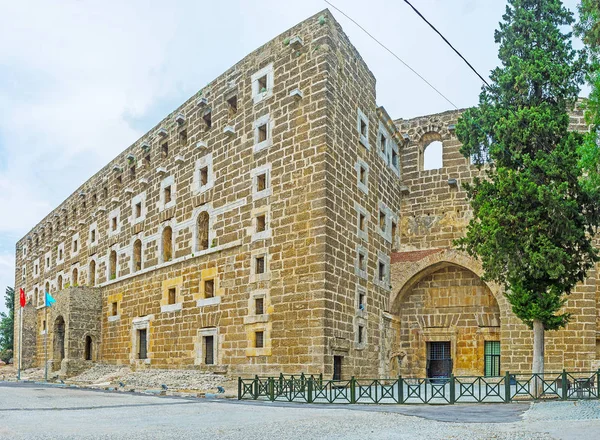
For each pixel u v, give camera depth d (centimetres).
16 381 4962
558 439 1334
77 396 2855
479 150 2833
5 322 8356
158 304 4062
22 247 7650
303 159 3155
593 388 2477
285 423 1672
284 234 3173
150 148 4506
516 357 3484
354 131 3419
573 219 2581
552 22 2828
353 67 3481
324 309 2930
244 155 3506
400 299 3894
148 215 4394
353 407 2203
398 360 3806
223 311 3441
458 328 3797
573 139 2595
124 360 4416
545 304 2542
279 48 3400
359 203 3412
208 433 1486
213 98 3831
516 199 2572
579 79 2714
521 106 2745
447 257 3784
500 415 1873
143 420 1794
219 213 3616
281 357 3052
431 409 2081
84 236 5547
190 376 3425
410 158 4122
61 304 4938
